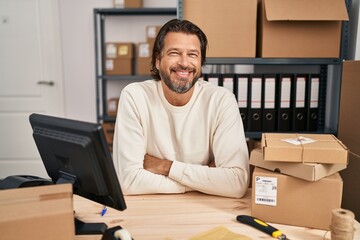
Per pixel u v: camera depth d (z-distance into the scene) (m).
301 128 1.96
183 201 1.09
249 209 1.03
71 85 3.18
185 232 0.87
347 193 1.56
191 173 1.15
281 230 0.90
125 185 1.17
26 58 3.11
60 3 3.05
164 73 1.27
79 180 0.83
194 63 1.26
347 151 0.88
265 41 1.81
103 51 2.98
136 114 1.31
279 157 0.91
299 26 1.79
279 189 0.93
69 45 3.12
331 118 2.07
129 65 2.82
